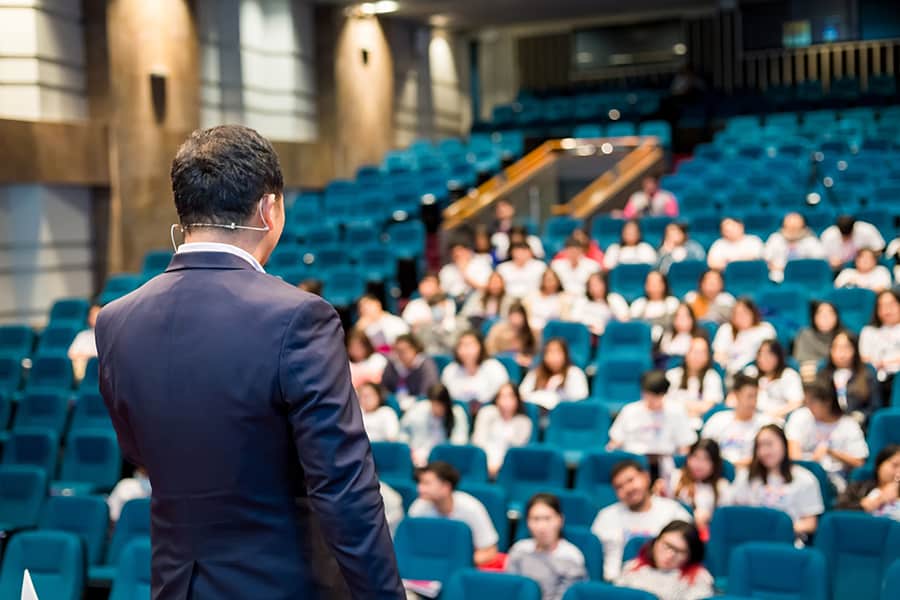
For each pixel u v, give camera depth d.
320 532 1.53
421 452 7.10
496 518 5.70
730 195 12.54
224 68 13.75
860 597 4.85
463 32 19.48
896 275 9.58
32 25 10.61
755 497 5.54
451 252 11.02
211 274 1.54
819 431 6.38
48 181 10.61
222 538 1.48
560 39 22.45
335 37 15.66
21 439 7.17
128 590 4.76
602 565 4.98
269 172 1.58
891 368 7.83
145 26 11.82
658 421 6.61
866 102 17.47
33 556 4.96
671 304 9.02
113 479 7.17
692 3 18.08
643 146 15.13
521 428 6.99
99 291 11.45
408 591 4.75
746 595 4.44
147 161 11.78
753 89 19.64
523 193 13.92
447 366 8.03
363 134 16.27
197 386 1.47
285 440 1.47
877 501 5.42
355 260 11.79
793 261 9.73
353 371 8.12
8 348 9.71
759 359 7.16
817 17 19.75
